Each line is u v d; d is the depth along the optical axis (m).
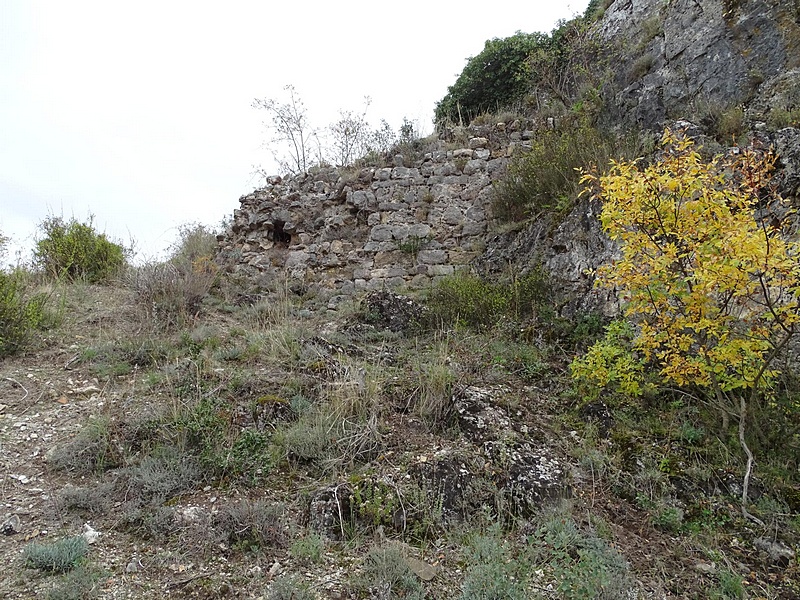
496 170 8.41
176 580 2.63
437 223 8.28
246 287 8.13
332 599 2.54
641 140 6.78
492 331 5.64
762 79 6.85
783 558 2.94
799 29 6.85
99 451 3.53
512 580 2.56
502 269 6.86
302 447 3.67
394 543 2.92
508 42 12.14
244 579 2.65
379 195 8.64
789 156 5.09
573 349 5.10
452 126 9.54
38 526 2.93
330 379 4.57
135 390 4.38
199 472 3.42
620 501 3.40
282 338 5.37
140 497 3.18
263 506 3.12
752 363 3.74
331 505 3.14
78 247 7.95
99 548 2.80
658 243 3.86
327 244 8.62
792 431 3.71
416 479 3.36
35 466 3.45
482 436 3.79
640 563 2.89
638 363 4.21
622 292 4.25
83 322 5.93
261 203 9.40
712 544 3.04
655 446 3.81
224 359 5.05
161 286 6.67
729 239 3.34
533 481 3.37
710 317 3.73
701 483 3.48
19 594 2.45
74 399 4.25
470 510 3.22
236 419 3.95
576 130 7.98
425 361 5.07
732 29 7.58
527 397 4.43
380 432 3.86
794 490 3.41
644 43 8.90
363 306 6.79
